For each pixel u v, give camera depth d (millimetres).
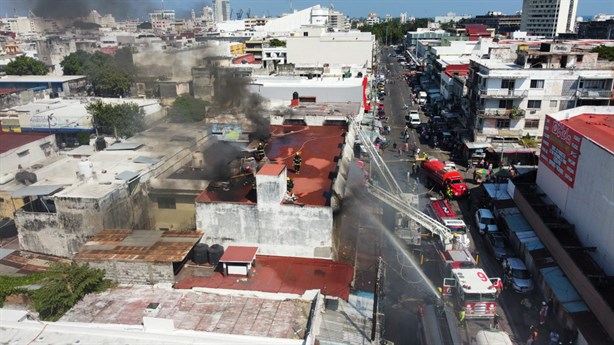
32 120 62531
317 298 19625
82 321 18891
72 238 27516
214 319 18844
